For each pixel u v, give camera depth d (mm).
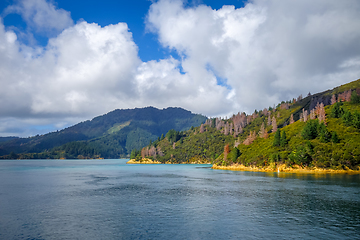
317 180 103375
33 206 59406
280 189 82125
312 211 53188
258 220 47000
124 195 73812
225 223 45250
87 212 53438
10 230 41938
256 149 180500
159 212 53188
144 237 38469
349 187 84812
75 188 89500
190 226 43688
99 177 134250
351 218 47906
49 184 101875
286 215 50281
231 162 188000
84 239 37781
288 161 145500
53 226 43969
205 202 62969
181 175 144750
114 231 41250
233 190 81500
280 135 169125
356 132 148750
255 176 126312
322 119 174500
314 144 146375
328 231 40781
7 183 105688
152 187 91250
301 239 37438
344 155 132750
